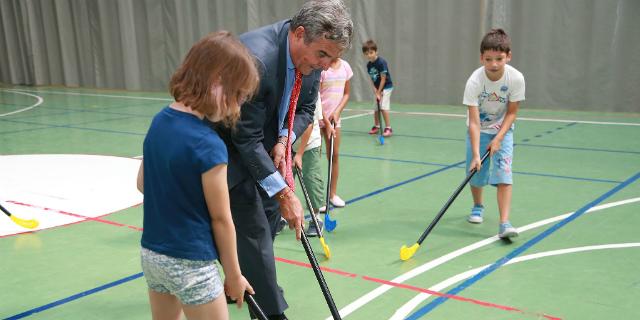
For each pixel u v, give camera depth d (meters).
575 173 5.32
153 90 14.84
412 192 4.87
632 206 4.22
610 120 8.36
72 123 9.32
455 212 4.29
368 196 4.77
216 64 1.58
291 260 3.37
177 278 1.67
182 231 1.64
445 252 3.44
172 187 1.62
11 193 4.93
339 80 4.32
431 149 6.71
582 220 3.95
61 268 3.31
